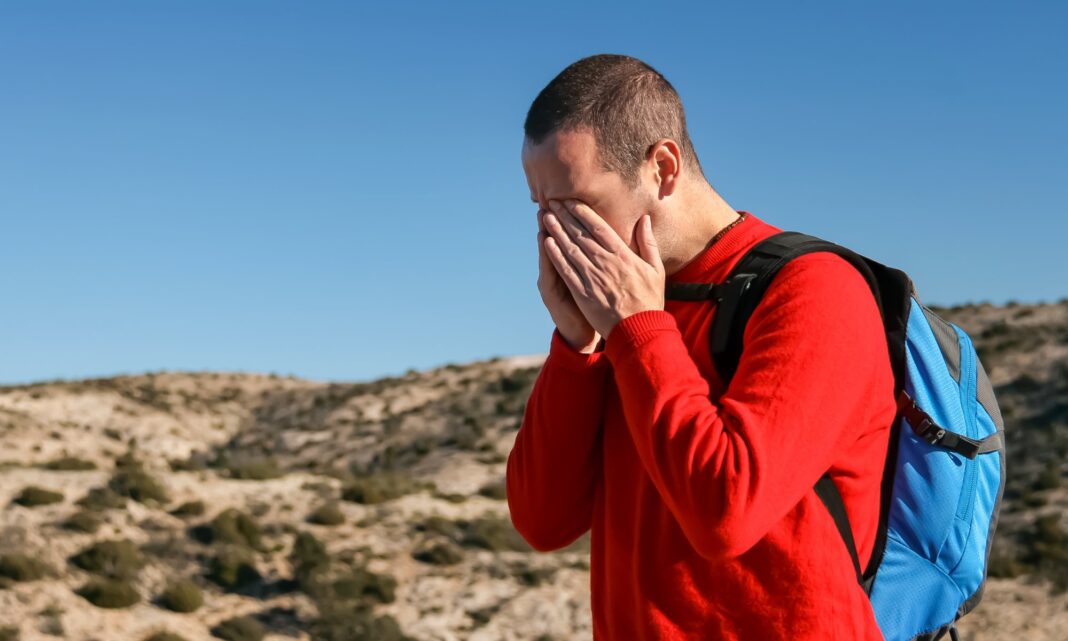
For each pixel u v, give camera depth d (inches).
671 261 87.8
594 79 85.0
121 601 800.9
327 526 1077.1
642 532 84.0
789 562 77.1
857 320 79.2
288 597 884.6
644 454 77.7
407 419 2445.9
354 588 918.4
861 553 83.0
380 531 1087.0
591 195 84.7
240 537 951.0
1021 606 956.6
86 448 1722.4
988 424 89.4
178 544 925.2
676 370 78.5
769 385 75.9
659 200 85.2
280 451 2433.6
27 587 789.2
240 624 802.8
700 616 79.0
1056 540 1133.1
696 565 80.0
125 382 2888.8
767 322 79.4
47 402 2469.2
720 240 86.2
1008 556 1098.7
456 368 2942.9
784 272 81.4
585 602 969.5
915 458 85.4
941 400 86.0
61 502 956.0
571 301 89.4
